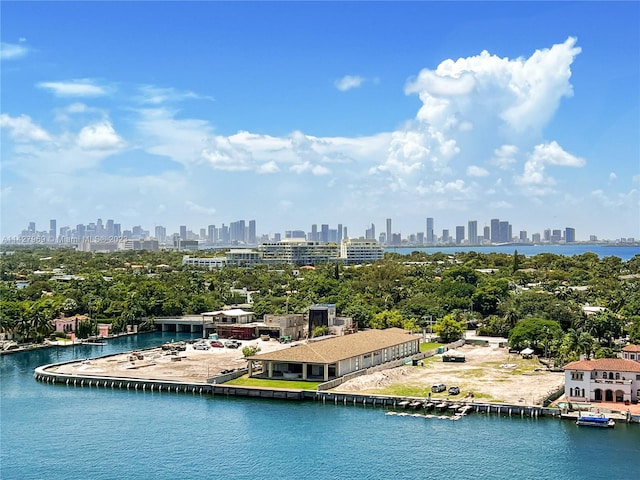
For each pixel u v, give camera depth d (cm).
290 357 18888
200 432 14250
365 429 14275
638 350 18288
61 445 13550
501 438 13538
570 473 11769
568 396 16000
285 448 13150
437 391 16938
